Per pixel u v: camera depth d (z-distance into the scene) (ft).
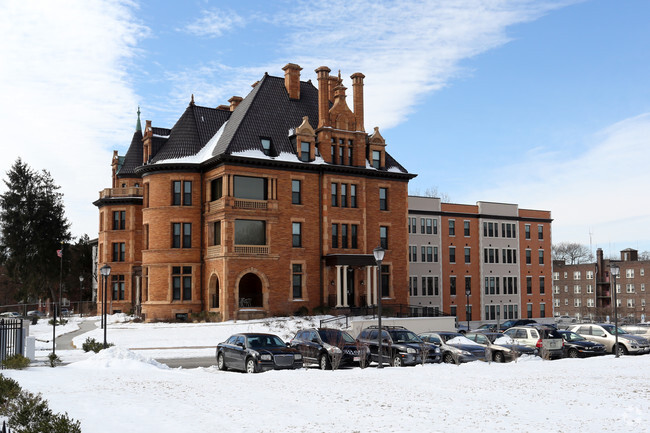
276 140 174.70
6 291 330.95
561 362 84.79
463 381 62.08
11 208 261.24
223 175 162.71
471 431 38.40
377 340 91.15
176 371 75.20
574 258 554.46
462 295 234.79
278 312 165.99
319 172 177.06
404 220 192.65
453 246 235.40
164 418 41.60
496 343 96.73
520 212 256.93
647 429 38.96
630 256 354.95
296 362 80.12
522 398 50.96
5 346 75.41
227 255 159.63
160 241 171.22
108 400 48.26
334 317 160.25
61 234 266.98
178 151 177.06
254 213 164.66
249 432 37.76
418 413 44.24
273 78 190.08
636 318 291.38
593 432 38.14
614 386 57.98
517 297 250.37
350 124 186.09
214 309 165.27
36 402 39.04
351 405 47.55
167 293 169.27
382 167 190.39
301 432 37.91
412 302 220.64
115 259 209.05
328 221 175.73
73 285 296.30
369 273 180.04
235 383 60.85
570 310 372.38
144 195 178.70
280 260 167.94
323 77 181.78
